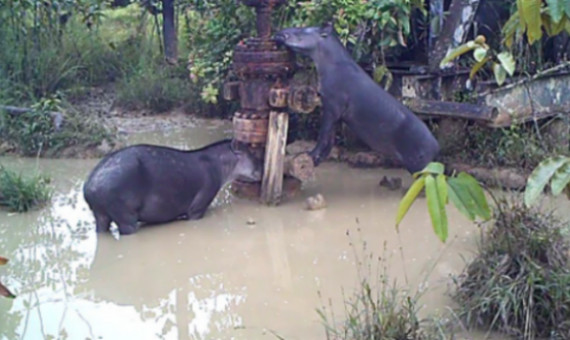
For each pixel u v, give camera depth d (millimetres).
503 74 3402
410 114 6625
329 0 7430
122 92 10648
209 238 5820
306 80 7863
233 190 6879
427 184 2654
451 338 3947
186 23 10914
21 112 8469
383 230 5930
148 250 5602
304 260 5359
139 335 4336
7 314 4609
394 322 3967
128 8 13898
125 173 5809
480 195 2691
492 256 4492
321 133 6715
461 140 7430
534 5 2611
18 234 6023
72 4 10258
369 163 7793
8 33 9859
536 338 4070
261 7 6496
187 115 10438
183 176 6047
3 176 6766
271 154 6527
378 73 7492
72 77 10766
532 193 2693
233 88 6730
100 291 4961
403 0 7344
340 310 4531
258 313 4562
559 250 4445
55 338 4281
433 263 5184
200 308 4688
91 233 5996
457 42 7734
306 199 6645
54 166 7980
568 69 7348
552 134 7297
